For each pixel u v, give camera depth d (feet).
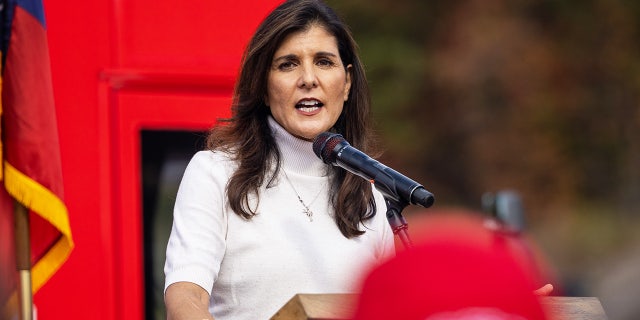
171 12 37.55
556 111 140.97
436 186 138.10
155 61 37.42
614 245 133.08
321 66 25.40
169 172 37.40
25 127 29.35
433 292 13.97
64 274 36.22
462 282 13.97
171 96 37.45
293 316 18.34
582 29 143.64
